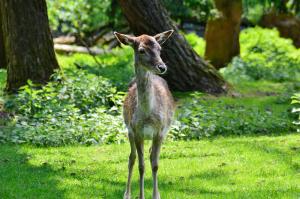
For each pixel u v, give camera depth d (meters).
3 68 22.59
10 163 11.60
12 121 14.87
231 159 11.95
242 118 15.71
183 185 10.17
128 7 18.22
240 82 22.08
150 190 9.98
